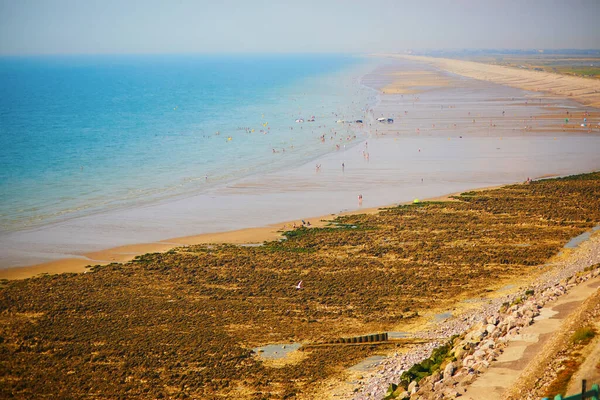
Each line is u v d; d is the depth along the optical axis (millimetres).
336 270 67688
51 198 100000
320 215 89375
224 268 68812
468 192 99562
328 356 48812
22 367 47844
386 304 58656
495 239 76500
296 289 62406
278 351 50156
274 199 98250
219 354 49562
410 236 78375
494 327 46094
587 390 32719
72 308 58406
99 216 90250
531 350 40594
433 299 59594
